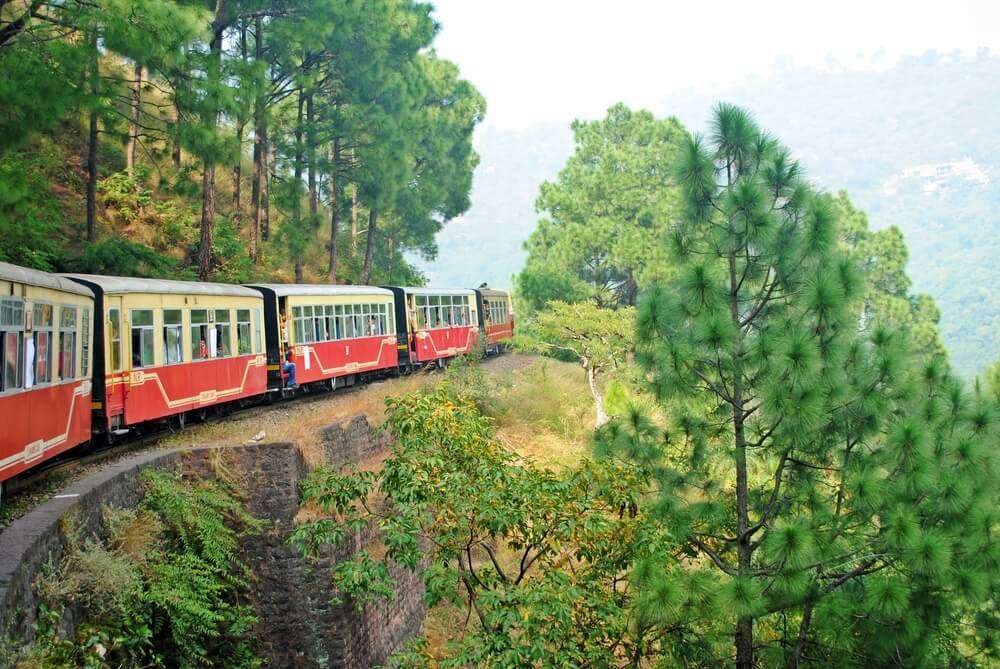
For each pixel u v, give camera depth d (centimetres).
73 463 1345
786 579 952
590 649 976
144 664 1009
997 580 970
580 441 2389
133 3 1739
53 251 2220
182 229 2947
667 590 922
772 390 1002
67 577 916
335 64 3164
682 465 1127
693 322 1043
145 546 1107
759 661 1138
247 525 1330
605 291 3766
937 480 991
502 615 921
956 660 1092
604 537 1063
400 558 1002
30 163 2667
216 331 1844
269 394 2194
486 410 2402
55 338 1227
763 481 1261
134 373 1526
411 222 4700
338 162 3366
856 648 1032
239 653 1253
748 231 1052
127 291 1520
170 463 1300
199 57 2098
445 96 4747
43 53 1816
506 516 985
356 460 1709
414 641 1045
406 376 2769
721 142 1116
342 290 2497
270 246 3509
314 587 1330
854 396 1043
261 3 2597
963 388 1088
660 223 3569
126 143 2570
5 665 718
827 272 1052
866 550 1023
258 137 3222
